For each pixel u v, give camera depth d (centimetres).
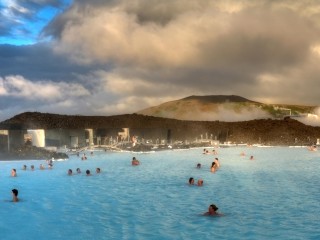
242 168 3891
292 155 5553
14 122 7688
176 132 8350
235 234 1502
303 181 2962
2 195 2392
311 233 1507
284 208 1953
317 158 5069
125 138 7394
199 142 7744
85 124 8300
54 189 2620
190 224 1656
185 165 4203
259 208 1958
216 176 3288
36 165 4059
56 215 1844
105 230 1579
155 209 1956
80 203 2133
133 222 1702
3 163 4194
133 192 2486
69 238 1477
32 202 2170
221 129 8575
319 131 8406
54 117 8375
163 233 1527
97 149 6338
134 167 4003
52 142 6231
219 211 1898
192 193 2428
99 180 3059
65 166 4041
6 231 1577
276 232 1524
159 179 3105
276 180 3023
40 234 1534
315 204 2053
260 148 7150
